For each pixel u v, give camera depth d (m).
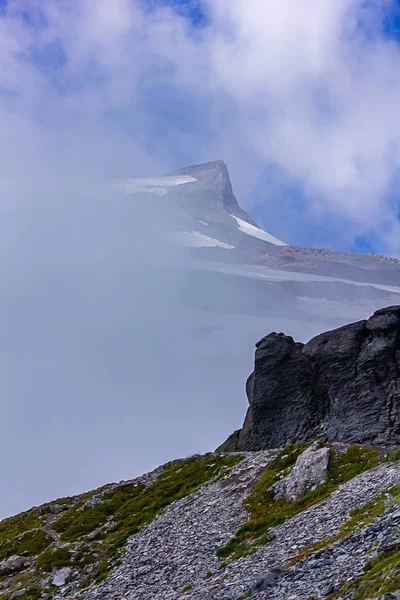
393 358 62.28
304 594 22.56
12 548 55.84
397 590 18.34
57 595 42.38
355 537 27.16
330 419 60.19
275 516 41.41
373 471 43.69
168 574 38.81
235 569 33.59
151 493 61.38
